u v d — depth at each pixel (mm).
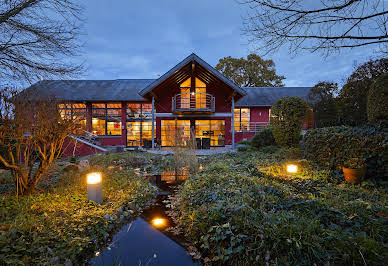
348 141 4105
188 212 3033
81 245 2254
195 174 5309
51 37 4125
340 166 4246
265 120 15977
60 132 3779
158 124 14164
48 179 4789
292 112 7469
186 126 14289
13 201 3131
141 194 4008
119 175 5215
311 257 1751
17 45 4074
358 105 7613
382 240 1870
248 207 2506
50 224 2477
